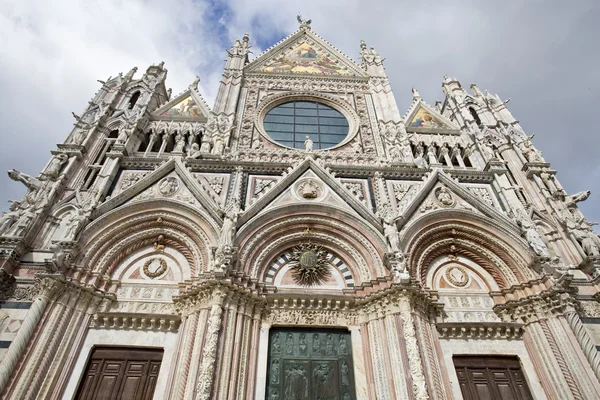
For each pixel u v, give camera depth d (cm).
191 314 1501
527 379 1498
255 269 1694
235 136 2475
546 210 2070
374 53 3422
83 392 1359
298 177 2062
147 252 1789
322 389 1435
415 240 1816
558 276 1617
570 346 1470
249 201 1958
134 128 2316
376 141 2550
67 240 1587
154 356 1471
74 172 2044
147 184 1959
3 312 1463
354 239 1823
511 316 1658
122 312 1536
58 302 1464
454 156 2514
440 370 1457
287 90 2917
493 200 2102
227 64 3122
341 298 1625
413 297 1521
